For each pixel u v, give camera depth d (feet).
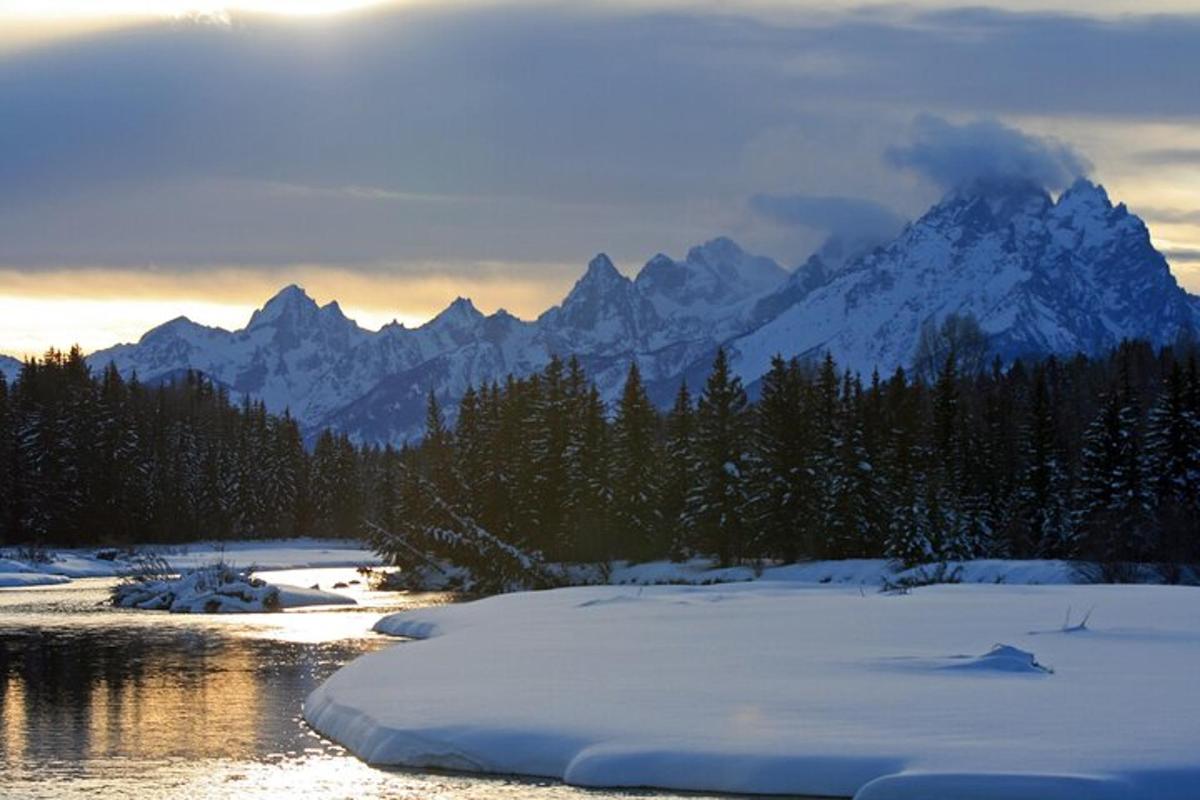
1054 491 379.76
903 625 172.24
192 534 603.26
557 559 410.52
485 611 214.48
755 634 164.86
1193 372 347.56
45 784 107.24
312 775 108.47
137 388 647.56
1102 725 105.70
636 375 417.08
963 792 91.50
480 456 424.46
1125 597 210.79
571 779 102.83
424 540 376.27
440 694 125.70
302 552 559.79
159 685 155.84
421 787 103.55
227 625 231.09
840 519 367.25
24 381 552.82
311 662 176.45
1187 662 136.46
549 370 430.61
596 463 409.90
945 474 380.37
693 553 410.31
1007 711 111.14
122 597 281.33
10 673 166.09
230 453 644.69
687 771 100.63
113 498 542.16
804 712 112.37
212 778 108.37
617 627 177.17
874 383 424.05
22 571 391.04
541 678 131.95
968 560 328.29
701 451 389.80
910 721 108.27
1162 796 90.79
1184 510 318.86
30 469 516.32
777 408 381.81
